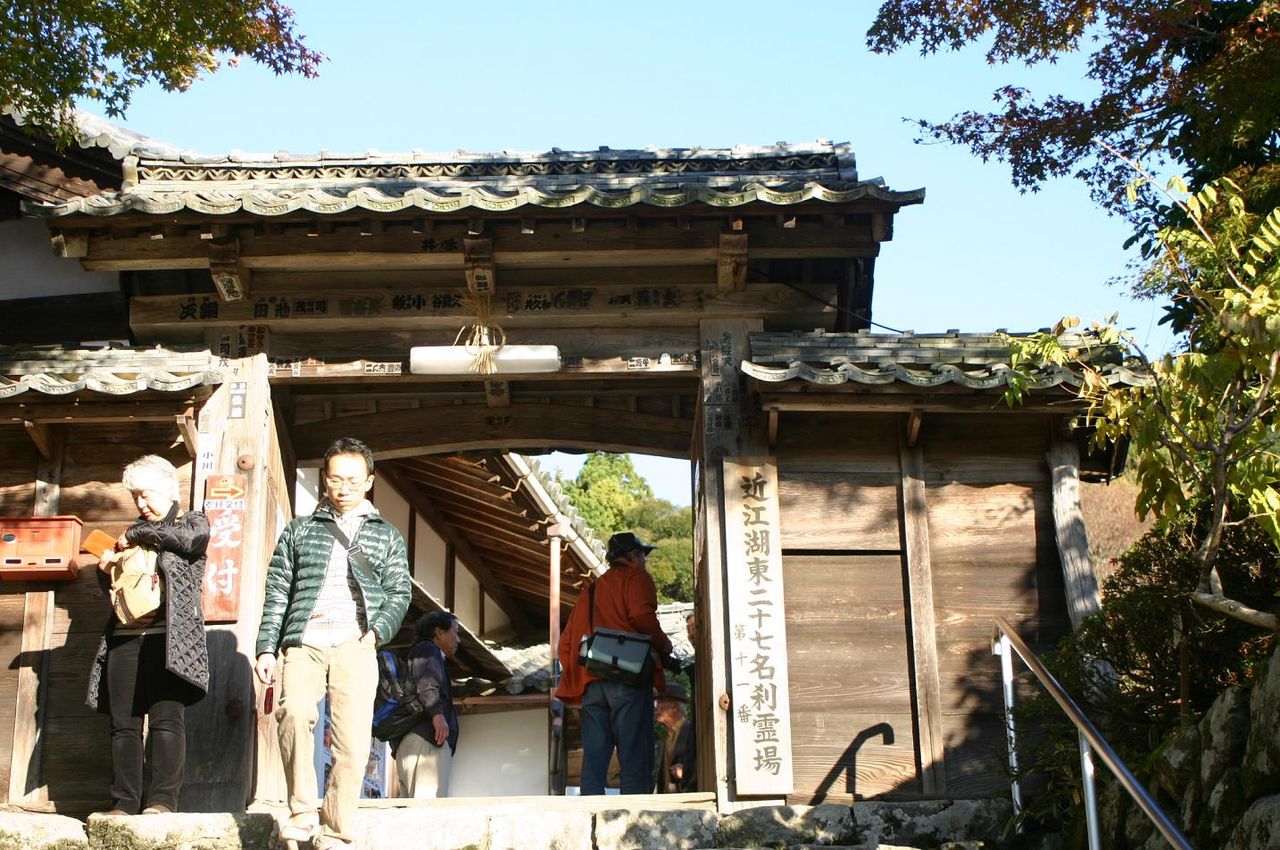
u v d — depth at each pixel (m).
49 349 8.52
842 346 8.37
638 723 8.37
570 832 7.15
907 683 8.06
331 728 6.14
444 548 14.95
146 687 7.03
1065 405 8.15
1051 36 8.23
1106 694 6.85
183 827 6.54
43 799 7.84
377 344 8.81
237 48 8.48
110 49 8.23
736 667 7.96
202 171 9.48
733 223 8.30
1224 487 5.50
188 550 7.03
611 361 8.73
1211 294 5.39
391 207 8.18
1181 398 5.43
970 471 8.45
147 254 8.52
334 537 6.39
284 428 9.29
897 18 8.46
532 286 8.80
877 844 7.32
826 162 9.55
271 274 8.80
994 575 8.27
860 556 8.30
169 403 8.21
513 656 15.80
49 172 9.84
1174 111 8.50
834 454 8.45
